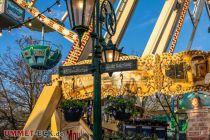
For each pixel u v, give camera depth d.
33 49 12.60
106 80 11.92
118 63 7.45
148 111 21.69
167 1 19.50
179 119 16.44
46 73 25.20
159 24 19.38
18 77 24.47
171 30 19.88
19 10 16.92
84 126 12.34
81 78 12.45
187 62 10.76
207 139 12.55
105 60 8.23
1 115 24.86
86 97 12.34
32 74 24.88
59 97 12.66
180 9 20.17
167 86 11.00
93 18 7.46
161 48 19.59
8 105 24.45
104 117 14.19
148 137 11.55
